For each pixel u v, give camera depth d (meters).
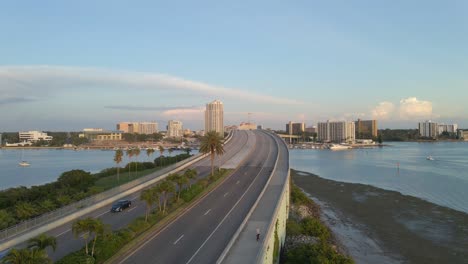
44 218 54.81
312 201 110.19
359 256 67.81
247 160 125.00
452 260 66.25
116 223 56.91
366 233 81.50
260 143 168.75
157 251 44.88
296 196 105.81
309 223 75.38
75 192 83.81
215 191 80.50
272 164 115.44
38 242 35.47
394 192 126.56
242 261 40.69
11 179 172.00
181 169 108.31
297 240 66.25
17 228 49.50
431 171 179.88
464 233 80.75
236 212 62.19
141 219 55.31
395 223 89.19
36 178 175.12
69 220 58.59
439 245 73.56
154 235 51.09
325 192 129.25
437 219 92.06
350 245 73.62
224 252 41.09
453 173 171.62
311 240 65.75
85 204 65.44
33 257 30.55
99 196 70.06
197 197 74.69
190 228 54.06
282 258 59.72
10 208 66.94
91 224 40.91
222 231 52.22
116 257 42.94
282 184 83.75
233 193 77.56
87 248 42.06
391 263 64.81
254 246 45.25
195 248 45.72
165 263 41.12
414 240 76.69
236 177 96.38
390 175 169.38
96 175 116.69
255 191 78.44
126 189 80.62
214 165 116.00
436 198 116.44
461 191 126.69
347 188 136.38
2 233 46.91
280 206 61.97
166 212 61.84
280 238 61.06
